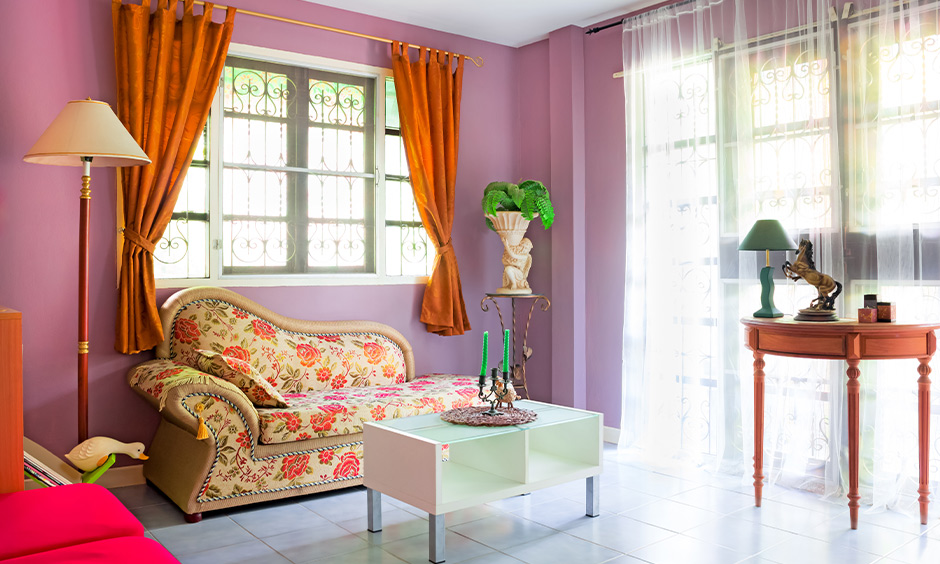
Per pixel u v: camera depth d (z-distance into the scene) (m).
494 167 5.28
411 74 4.74
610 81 4.83
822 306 3.37
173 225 4.01
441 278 4.85
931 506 3.32
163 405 3.13
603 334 4.90
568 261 4.96
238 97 4.21
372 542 3.02
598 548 2.94
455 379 4.50
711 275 4.13
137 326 3.73
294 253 4.42
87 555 1.63
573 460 3.41
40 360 3.58
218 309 3.97
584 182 4.98
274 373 4.00
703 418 4.18
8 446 2.16
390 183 4.82
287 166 4.39
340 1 4.44
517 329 5.38
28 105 3.54
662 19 4.38
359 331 4.52
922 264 3.36
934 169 3.33
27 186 3.54
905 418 3.39
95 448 3.33
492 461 3.22
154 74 3.75
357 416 3.62
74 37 3.65
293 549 2.93
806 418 3.75
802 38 3.75
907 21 3.41
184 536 3.07
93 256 3.71
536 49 5.29
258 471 3.37
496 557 2.85
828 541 3.01
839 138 3.63
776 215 3.84
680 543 2.99
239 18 4.15
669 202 4.34
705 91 4.20
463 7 4.56
